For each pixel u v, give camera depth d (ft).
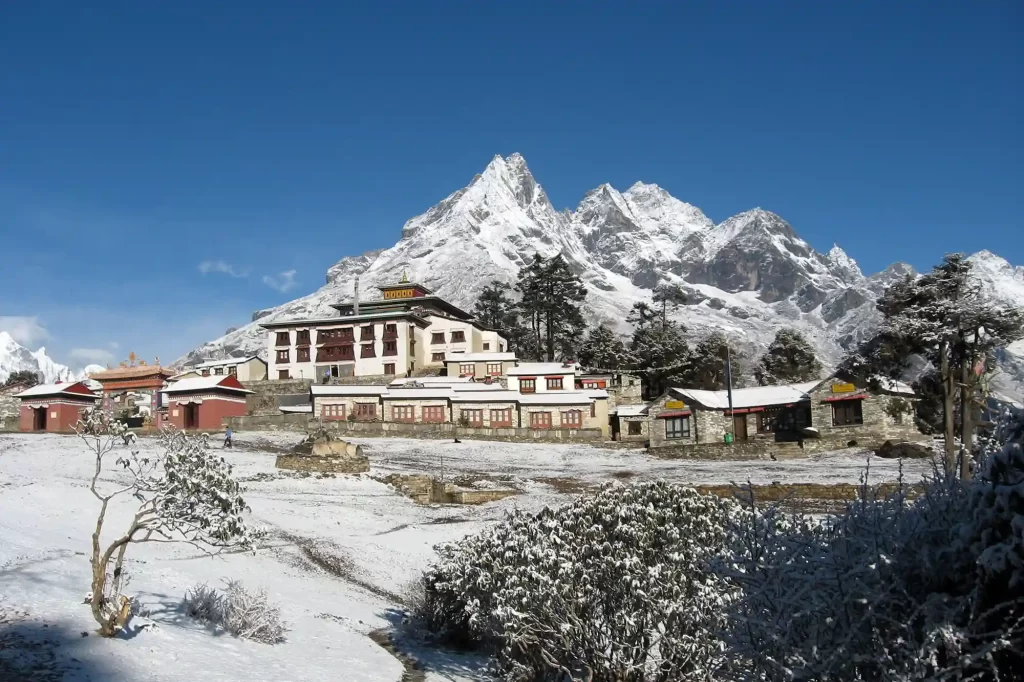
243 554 86.58
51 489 111.65
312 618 66.18
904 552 26.94
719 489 131.34
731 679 33.68
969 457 32.35
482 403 236.84
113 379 313.32
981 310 107.24
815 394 195.62
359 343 321.11
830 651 25.58
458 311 401.90
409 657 59.82
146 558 74.49
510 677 53.06
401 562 94.99
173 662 44.75
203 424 230.07
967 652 24.91
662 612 46.32
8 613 47.37
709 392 218.79
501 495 137.80
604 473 167.32
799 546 28.86
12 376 435.12
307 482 146.41
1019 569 22.94
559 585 46.93
